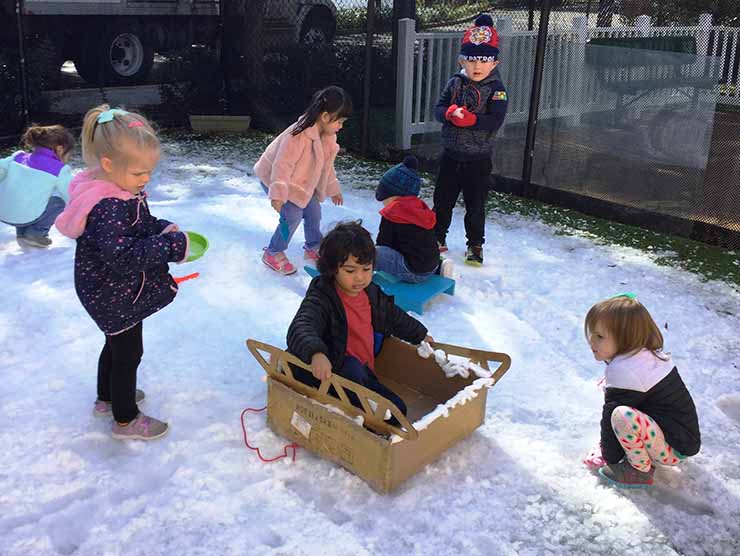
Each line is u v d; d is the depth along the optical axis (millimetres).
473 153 5090
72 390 3426
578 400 3527
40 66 9305
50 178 5027
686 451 2848
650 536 2643
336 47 9273
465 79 5141
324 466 2908
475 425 3156
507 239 5887
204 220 5832
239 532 2561
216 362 3715
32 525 2564
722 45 6484
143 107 10531
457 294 4738
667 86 6008
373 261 2996
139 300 2865
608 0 6496
